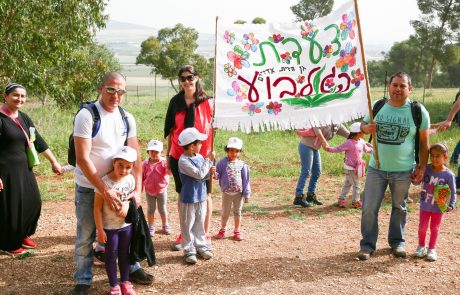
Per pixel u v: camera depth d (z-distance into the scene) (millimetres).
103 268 5652
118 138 4723
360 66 5703
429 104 30516
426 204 5750
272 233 6973
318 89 5805
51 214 7969
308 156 8367
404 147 5590
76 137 4504
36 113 18812
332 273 5445
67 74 18234
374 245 5906
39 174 11445
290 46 5789
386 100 5711
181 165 5641
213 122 5773
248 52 5770
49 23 15500
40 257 5980
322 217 7809
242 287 5113
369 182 5816
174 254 6078
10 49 14211
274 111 5816
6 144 5930
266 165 12703
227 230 7117
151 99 37375
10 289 5086
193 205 5793
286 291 5004
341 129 8500
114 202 4531
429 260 5734
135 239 4816
